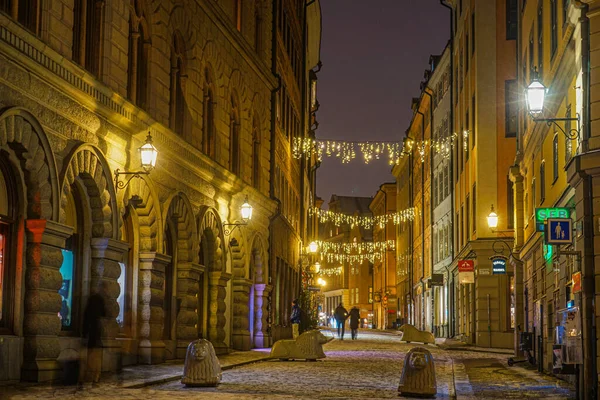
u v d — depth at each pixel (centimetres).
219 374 1733
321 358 2881
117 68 1947
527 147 2750
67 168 1658
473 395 1619
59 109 1641
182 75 2531
